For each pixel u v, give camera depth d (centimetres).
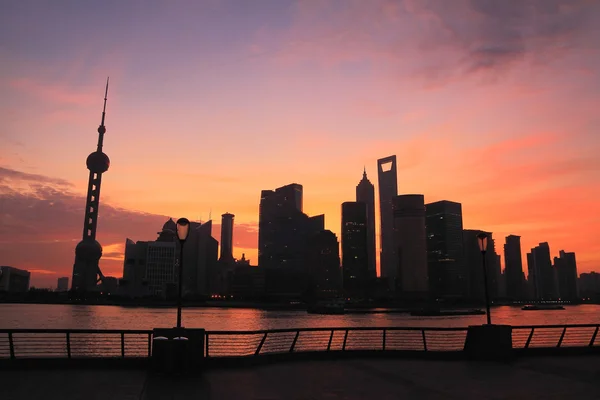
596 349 2066
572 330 8262
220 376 1498
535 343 4866
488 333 1889
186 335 1606
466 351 1903
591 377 1520
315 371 1605
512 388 1358
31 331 1638
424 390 1327
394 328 2009
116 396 1226
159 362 1537
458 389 1339
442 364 1756
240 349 4619
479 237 2061
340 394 1273
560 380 1469
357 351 1923
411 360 1845
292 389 1327
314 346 5931
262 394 1264
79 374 1509
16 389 1298
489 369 1661
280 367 1678
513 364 1767
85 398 1203
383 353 1930
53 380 1418
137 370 1583
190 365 1580
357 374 1555
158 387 1332
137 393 1259
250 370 1612
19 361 1593
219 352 4306
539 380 1469
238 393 1270
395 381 1448
